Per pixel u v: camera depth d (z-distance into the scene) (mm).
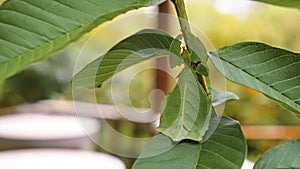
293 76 634
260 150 2766
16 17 577
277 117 3715
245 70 634
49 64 4473
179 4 627
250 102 3578
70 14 583
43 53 596
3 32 577
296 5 638
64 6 581
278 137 2760
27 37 581
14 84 4625
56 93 4691
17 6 575
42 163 1870
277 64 638
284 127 2787
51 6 580
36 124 2352
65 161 1871
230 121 648
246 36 3918
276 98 628
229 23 3818
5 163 1877
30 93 4703
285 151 639
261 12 4031
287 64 637
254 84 626
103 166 1757
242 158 608
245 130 2770
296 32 4102
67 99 4285
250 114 3578
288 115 3748
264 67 636
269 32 4082
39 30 582
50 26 583
